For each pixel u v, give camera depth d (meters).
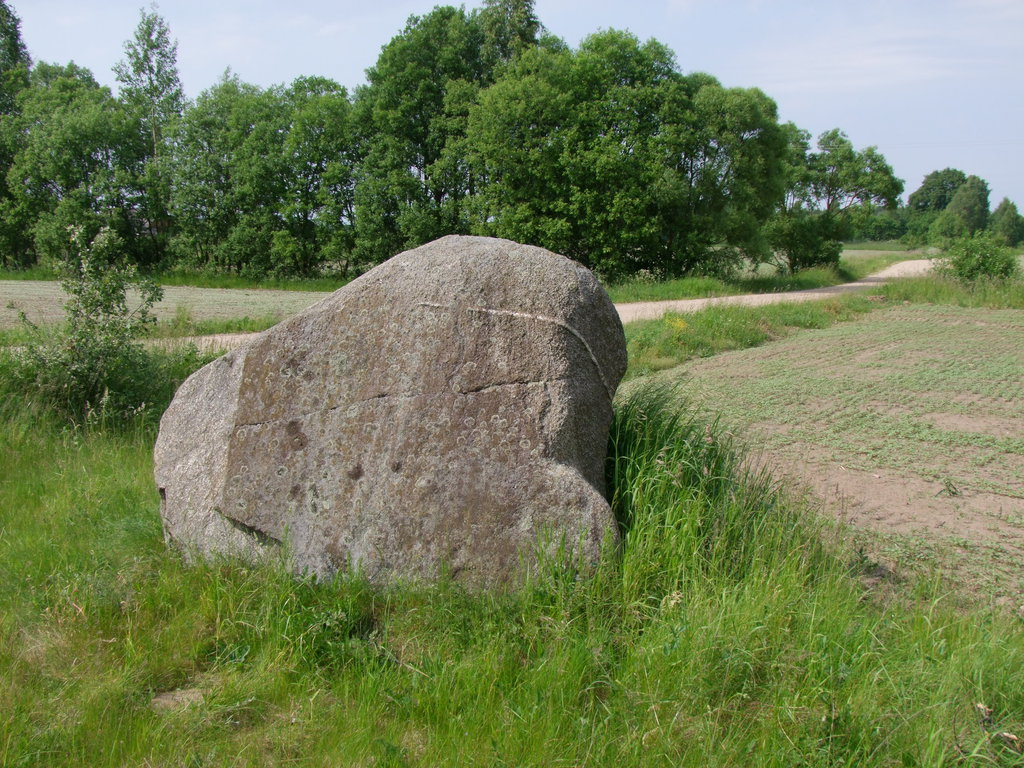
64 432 6.90
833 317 18.45
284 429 4.24
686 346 13.69
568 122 29.53
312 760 2.95
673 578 3.74
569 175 29.17
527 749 2.92
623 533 4.02
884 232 101.00
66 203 33.34
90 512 5.26
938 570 4.67
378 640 3.66
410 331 4.12
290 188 34.28
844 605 3.70
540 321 3.97
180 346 9.21
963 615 4.04
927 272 28.42
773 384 10.38
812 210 41.66
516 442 3.89
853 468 6.80
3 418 7.13
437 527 3.93
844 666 3.17
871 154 40.03
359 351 4.18
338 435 4.15
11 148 37.28
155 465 4.67
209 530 4.41
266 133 34.03
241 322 15.71
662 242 30.66
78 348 7.61
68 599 3.92
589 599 3.60
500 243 4.25
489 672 3.28
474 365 4.00
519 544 3.82
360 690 3.27
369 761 2.94
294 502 4.18
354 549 4.04
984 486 6.36
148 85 39.03
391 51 33.78
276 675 3.41
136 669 3.50
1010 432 8.14
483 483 3.90
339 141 34.09
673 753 2.89
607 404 4.23
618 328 4.29
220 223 34.81
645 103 29.47
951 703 2.99
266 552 4.25
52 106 37.50
